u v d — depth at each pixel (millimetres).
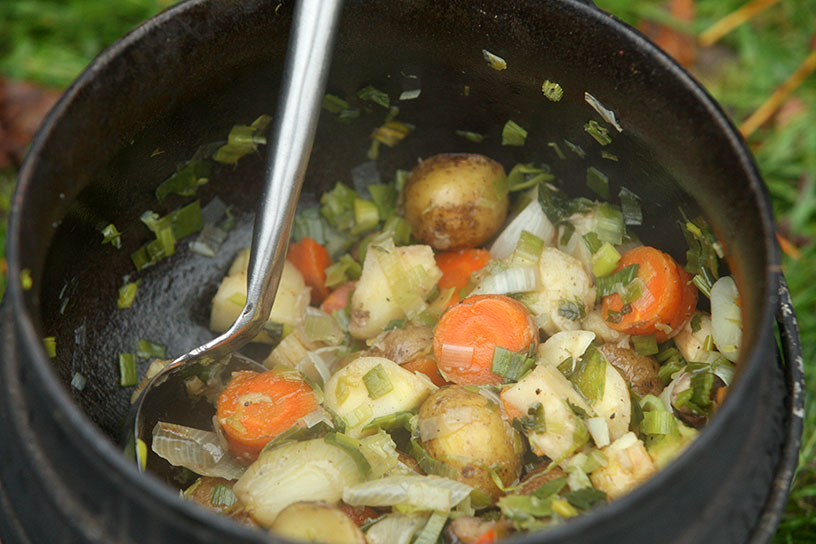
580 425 466
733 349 475
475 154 540
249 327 491
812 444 589
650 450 468
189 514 383
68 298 484
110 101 461
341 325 531
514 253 513
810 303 639
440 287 532
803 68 709
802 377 453
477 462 460
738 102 707
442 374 490
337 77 516
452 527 445
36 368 396
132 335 521
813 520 571
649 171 495
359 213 556
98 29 725
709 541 419
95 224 485
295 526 427
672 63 463
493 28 489
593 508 446
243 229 552
